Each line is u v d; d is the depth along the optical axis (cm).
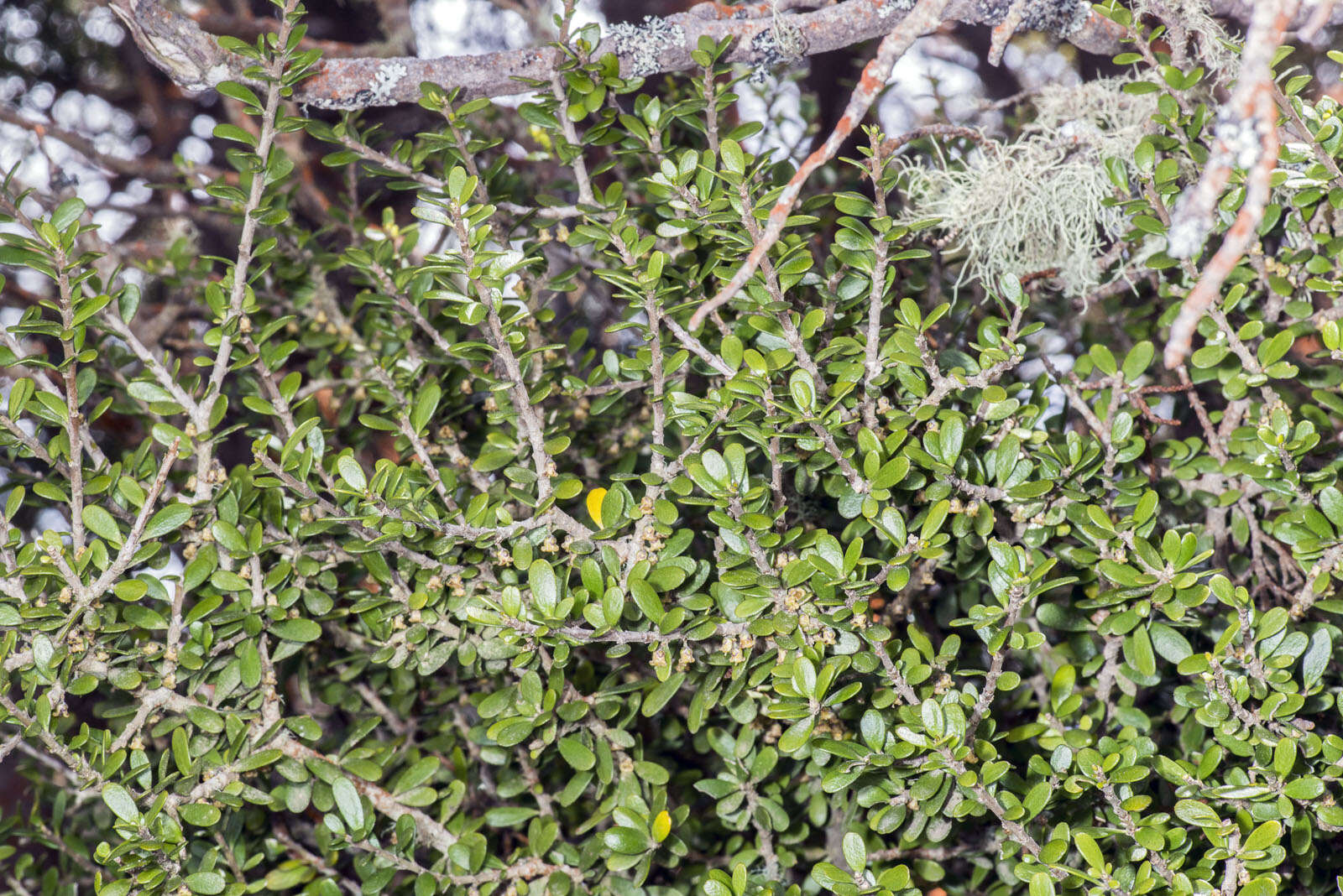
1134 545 138
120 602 144
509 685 146
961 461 139
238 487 143
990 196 151
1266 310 147
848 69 181
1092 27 152
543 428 147
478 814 155
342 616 144
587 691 146
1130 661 140
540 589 137
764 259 138
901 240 148
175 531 144
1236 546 150
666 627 137
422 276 149
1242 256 144
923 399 141
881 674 142
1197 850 141
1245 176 141
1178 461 146
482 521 141
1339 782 138
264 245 144
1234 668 141
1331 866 142
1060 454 142
